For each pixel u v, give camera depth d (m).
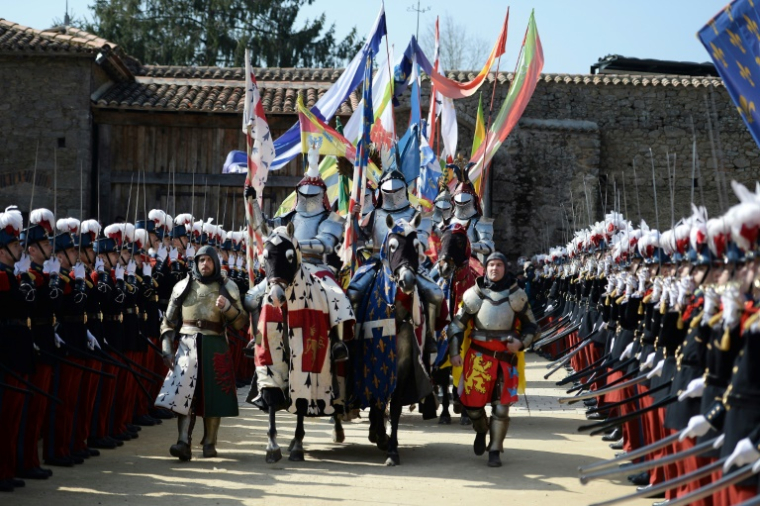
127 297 11.74
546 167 31.73
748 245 6.23
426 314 10.80
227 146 26.77
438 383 13.30
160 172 26.56
